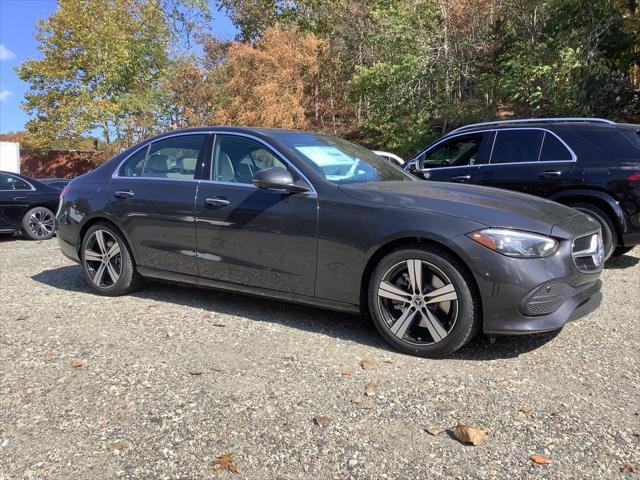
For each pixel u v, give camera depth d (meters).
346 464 2.52
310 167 4.25
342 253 3.92
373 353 3.80
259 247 4.30
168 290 5.54
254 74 20.17
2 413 3.02
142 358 3.74
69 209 5.55
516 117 14.26
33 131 32.16
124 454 2.62
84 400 3.15
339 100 22.55
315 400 3.11
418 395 3.16
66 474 2.47
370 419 2.90
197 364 3.63
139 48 30.98
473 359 3.69
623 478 2.40
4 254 8.34
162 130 29.59
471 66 16.11
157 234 4.91
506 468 2.48
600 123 6.52
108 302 5.16
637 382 3.35
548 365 3.59
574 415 2.94
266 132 4.65
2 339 4.15
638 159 6.11
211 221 4.54
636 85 15.06
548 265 3.49
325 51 21.88
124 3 31.00
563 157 6.55
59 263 7.32
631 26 12.82
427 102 16.53
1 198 10.03
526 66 13.35
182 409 3.02
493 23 15.56
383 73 16.80
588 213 6.32
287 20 28.55
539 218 3.64
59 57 30.83
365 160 4.88
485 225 3.52
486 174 7.05
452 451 2.61
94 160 34.09
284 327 4.36
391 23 16.92
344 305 4.01
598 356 3.75
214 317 4.64
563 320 3.53
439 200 3.79
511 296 3.44
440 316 3.69
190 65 25.52
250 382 3.35
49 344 4.04
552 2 13.70
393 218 3.75
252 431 2.79
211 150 4.79
